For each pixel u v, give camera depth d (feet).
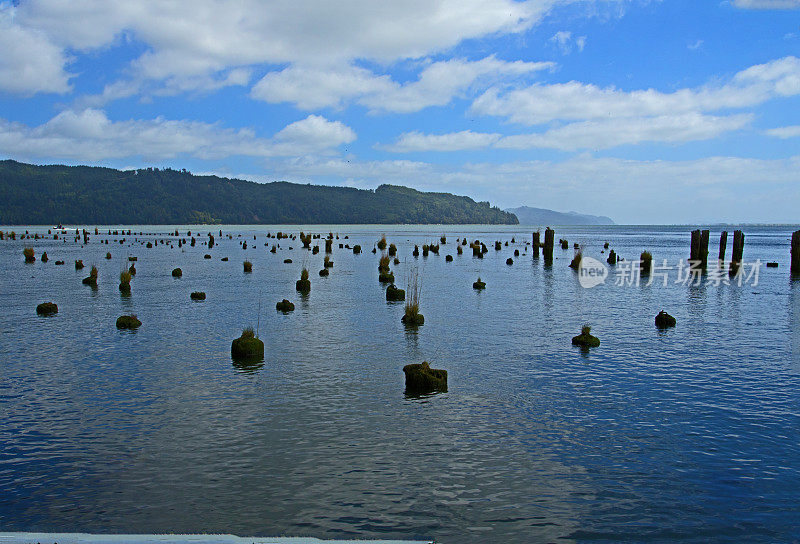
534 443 34.83
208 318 78.64
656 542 24.71
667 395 44.27
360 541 22.56
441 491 28.86
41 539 20.35
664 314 74.02
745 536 25.16
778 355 57.57
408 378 45.62
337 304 92.53
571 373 50.47
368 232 616.80
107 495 28.30
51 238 418.10
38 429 36.70
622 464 32.01
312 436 35.58
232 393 44.06
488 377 49.08
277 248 282.97
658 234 582.76
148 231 644.27
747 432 36.68
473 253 231.91
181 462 31.94
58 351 58.08
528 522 26.14
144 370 50.70
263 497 28.12
